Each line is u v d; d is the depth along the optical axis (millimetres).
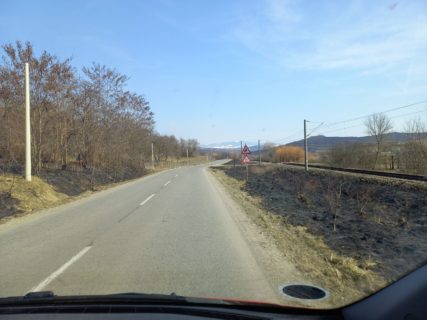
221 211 15180
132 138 48719
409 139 37844
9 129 23531
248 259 7785
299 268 7234
